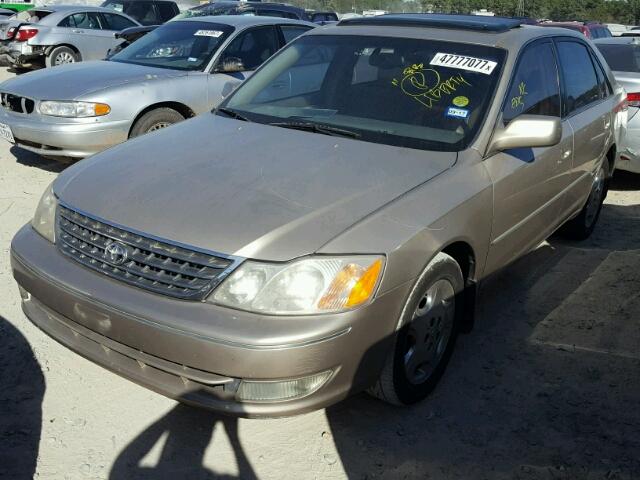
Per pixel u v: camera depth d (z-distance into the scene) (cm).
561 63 457
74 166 348
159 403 320
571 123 451
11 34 1371
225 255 260
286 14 1471
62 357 354
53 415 308
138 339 267
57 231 309
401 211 291
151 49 751
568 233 549
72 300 284
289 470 282
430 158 335
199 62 713
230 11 1385
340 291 260
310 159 325
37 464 278
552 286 467
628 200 691
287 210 279
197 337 254
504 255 379
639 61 705
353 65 404
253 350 249
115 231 284
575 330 407
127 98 637
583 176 483
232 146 343
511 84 379
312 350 254
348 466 286
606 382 352
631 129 642
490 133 354
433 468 286
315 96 399
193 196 291
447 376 354
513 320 418
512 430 312
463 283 336
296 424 311
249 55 748
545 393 342
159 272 270
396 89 382
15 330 377
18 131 641
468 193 322
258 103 411
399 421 316
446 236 301
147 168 321
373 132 359
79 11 1393
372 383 287
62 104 620
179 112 683
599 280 477
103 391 327
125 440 295
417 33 410
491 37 399
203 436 300
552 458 294
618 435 310
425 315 311
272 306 256
